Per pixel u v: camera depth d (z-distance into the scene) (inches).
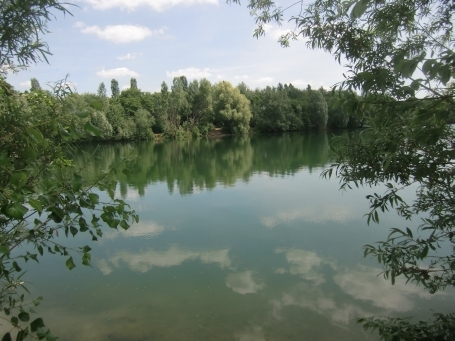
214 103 1958.7
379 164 81.5
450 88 56.1
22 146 69.2
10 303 85.8
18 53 73.1
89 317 205.3
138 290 236.5
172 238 335.9
